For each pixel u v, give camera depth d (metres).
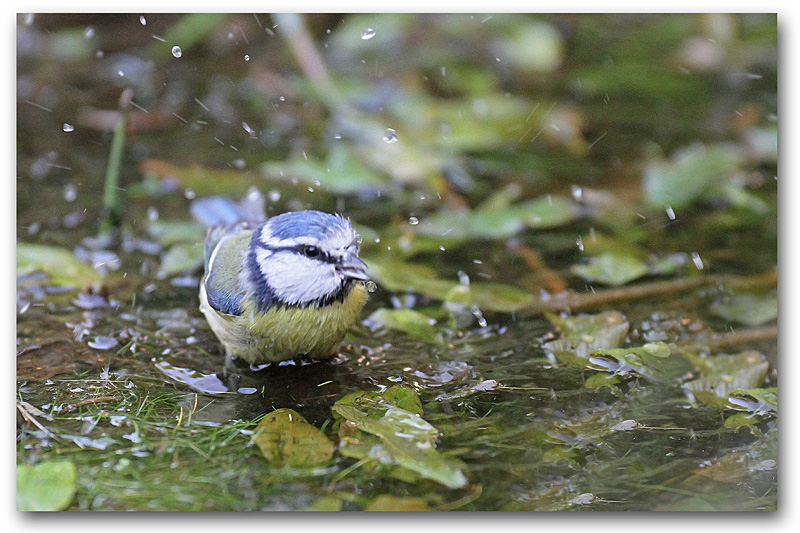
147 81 10.98
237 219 7.75
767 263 7.78
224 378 6.02
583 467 4.94
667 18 12.17
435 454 4.97
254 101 10.76
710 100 10.95
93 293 7.10
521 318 6.96
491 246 8.17
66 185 8.88
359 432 5.23
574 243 8.22
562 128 10.29
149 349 6.35
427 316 7.01
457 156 9.89
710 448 5.18
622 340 6.55
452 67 11.41
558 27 12.44
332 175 8.83
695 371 6.13
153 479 4.70
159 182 8.98
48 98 10.43
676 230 8.48
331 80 10.84
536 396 5.79
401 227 8.36
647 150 9.90
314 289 5.74
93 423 5.27
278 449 5.02
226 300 5.90
